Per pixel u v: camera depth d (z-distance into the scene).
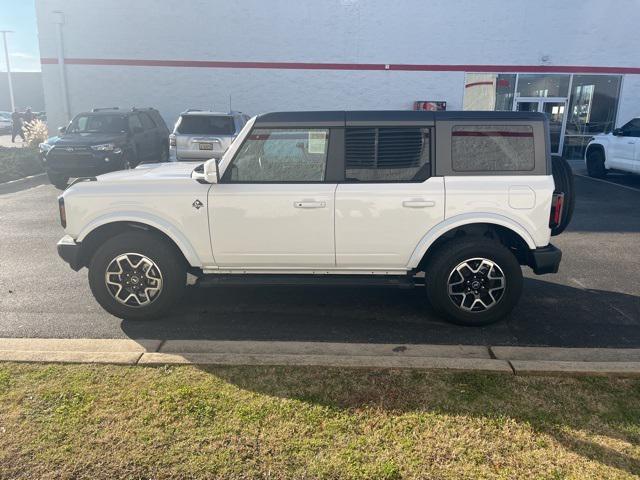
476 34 17.55
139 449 2.93
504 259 4.58
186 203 4.61
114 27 17.53
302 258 4.70
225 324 4.80
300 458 2.87
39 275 6.16
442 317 4.93
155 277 4.74
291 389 3.52
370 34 17.58
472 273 4.62
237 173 4.66
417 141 4.56
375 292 5.63
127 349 4.18
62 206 4.74
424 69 17.81
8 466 2.79
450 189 4.51
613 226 8.79
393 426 3.15
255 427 3.12
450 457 2.90
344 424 3.16
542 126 4.56
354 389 3.52
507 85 17.94
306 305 5.27
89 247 4.89
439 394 3.47
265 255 4.70
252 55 17.75
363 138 4.57
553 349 4.27
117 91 17.97
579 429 3.14
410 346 4.29
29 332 4.60
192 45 17.66
